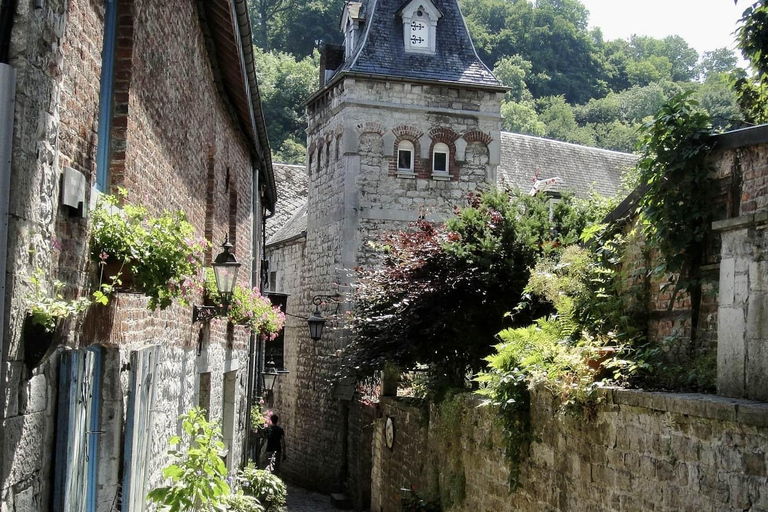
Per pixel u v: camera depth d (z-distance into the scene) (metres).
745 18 10.40
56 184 3.95
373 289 16.14
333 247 25.22
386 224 24.58
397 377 18.16
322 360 25.27
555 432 8.98
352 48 26.06
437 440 13.55
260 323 12.44
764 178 6.99
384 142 24.61
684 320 8.17
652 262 8.88
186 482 5.67
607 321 9.45
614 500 7.62
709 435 6.21
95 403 5.11
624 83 55.44
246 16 8.80
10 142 3.38
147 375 5.82
